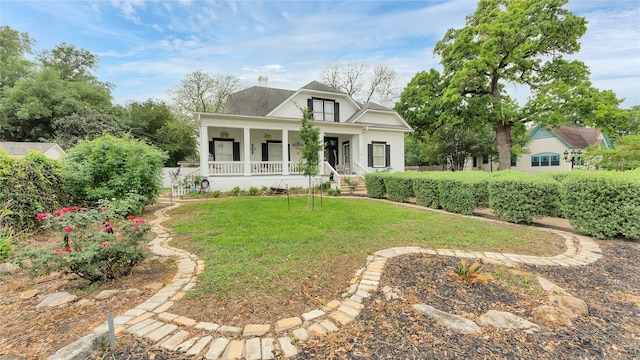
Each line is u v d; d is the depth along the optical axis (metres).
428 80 18.05
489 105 15.66
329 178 15.28
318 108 17.05
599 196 4.84
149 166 8.05
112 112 23.70
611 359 1.81
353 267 3.54
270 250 4.23
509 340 2.02
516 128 16.81
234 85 28.39
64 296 2.78
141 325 2.26
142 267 3.65
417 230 5.46
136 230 3.44
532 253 4.08
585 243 4.57
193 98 27.66
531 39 14.21
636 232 4.41
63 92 21.41
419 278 3.13
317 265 3.61
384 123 18.45
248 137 13.70
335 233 5.22
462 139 24.30
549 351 1.90
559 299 2.56
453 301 2.61
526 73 15.44
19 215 4.77
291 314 2.45
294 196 12.09
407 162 32.44
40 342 2.04
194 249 4.42
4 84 22.14
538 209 5.86
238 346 2.00
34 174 5.28
